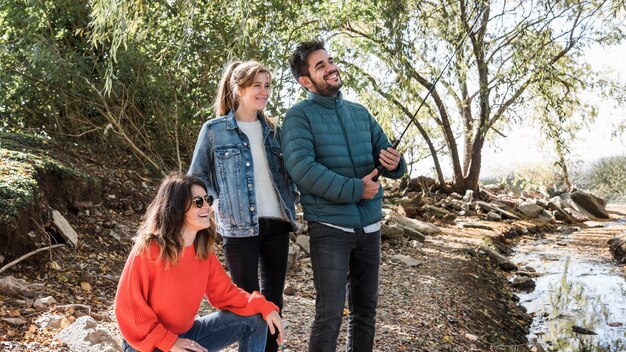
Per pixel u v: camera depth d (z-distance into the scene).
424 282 6.95
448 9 12.70
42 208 5.30
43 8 7.84
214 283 2.94
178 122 8.57
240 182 3.39
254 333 2.97
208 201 2.79
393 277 7.00
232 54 7.83
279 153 3.55
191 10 7.28
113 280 5.11
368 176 3.36
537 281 8.88
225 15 7.93
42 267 4.88
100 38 7.16
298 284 6.05
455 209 13.88
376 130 3.69
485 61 13.70
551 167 18.88
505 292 8.09
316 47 3.46
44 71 7.64
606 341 6.24
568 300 7.82
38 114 8.41
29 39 7.68
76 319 3.98
